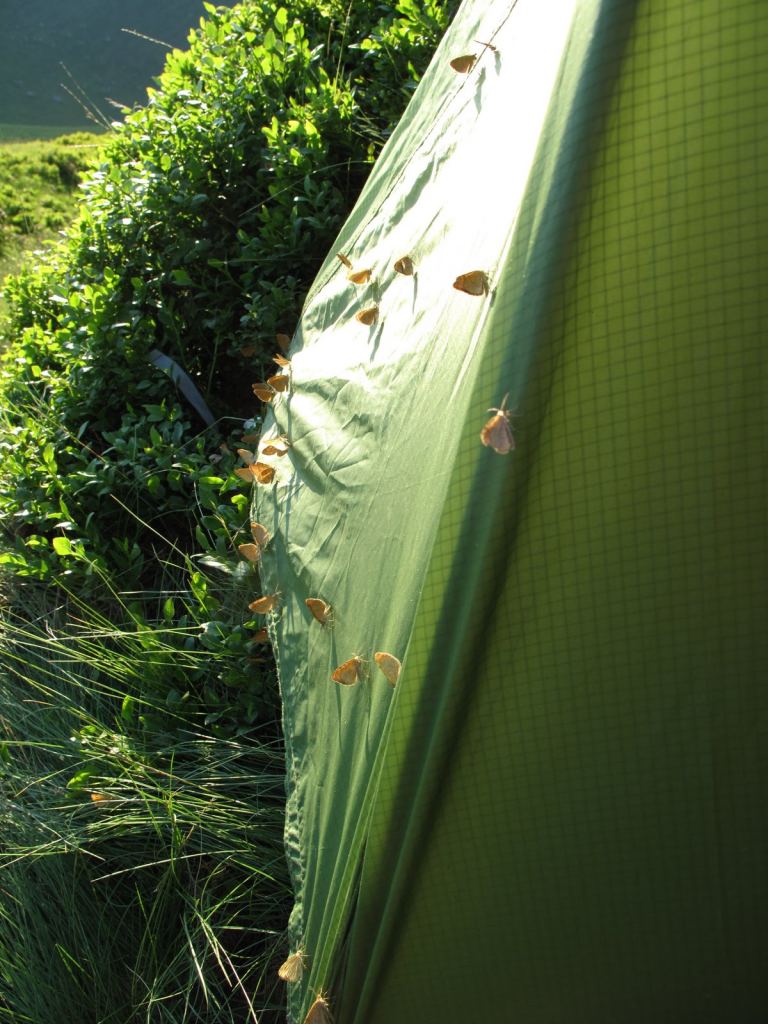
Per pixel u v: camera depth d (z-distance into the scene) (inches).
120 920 22.2
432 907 14.8
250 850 22.3
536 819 14.0
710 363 11.6
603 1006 15.2
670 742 13.2
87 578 30.7
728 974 14.7
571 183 11.3
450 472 13.1
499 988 15.3
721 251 11.2
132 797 23.7
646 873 14.1
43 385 40.0
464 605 13.0
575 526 12.4
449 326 16.7
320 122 38.2
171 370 36.6
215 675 26.9
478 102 20.3
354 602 18.3
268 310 35.6
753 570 12.3
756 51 10.6
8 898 22.8
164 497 33.8
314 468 23.4
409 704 13.8
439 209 20.2
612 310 11.6
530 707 13.4
